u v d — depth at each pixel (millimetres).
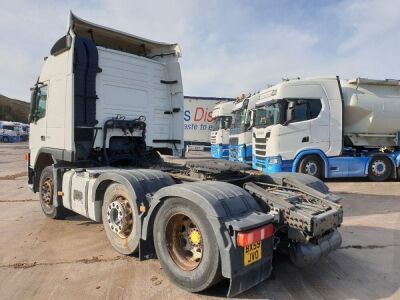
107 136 6215
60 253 4797
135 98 6684
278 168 11258
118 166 6453
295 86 11453
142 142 6703
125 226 4559
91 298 3545
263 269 3600
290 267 4414
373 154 12336
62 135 6047
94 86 6016
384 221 6672
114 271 4203
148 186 4488
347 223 6520
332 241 4258
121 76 6465
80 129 5855
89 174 5367
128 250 4555
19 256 4684
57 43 6184
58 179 6160
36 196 9086
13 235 5605
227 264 3301
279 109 11312
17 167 16672
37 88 6871
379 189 10648
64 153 5977
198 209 3586
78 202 5586
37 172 7102
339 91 11820
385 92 12414
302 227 3701
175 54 7168
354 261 4633
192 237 3783
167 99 7320
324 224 3791
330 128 11695
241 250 3371
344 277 4133
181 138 7188
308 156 11555
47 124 6535
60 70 6117
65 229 5922
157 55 7438
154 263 4461
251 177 5238
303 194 4598
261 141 12023
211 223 3420
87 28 6328
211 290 3723
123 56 6504
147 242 4312
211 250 3461
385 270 4332
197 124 24906
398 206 8062
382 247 5172
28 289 3734
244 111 15500
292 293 3727
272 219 3627
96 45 6176
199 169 5102
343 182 12305
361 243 5348
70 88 5789
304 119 11469
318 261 4379
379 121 12328
